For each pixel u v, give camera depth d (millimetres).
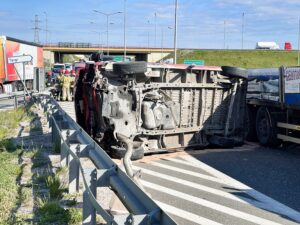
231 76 10922
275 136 11289
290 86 10469
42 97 17938
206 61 94312
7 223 5238
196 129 10617
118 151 9250
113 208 5992
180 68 10148
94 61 11008
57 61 106938
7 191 6438
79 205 5867
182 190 7512
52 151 9250
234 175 8570
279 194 7367
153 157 9992
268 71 11359
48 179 6727
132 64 9312
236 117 11242
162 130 10000
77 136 7320
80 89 11227
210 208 6602
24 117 16344
